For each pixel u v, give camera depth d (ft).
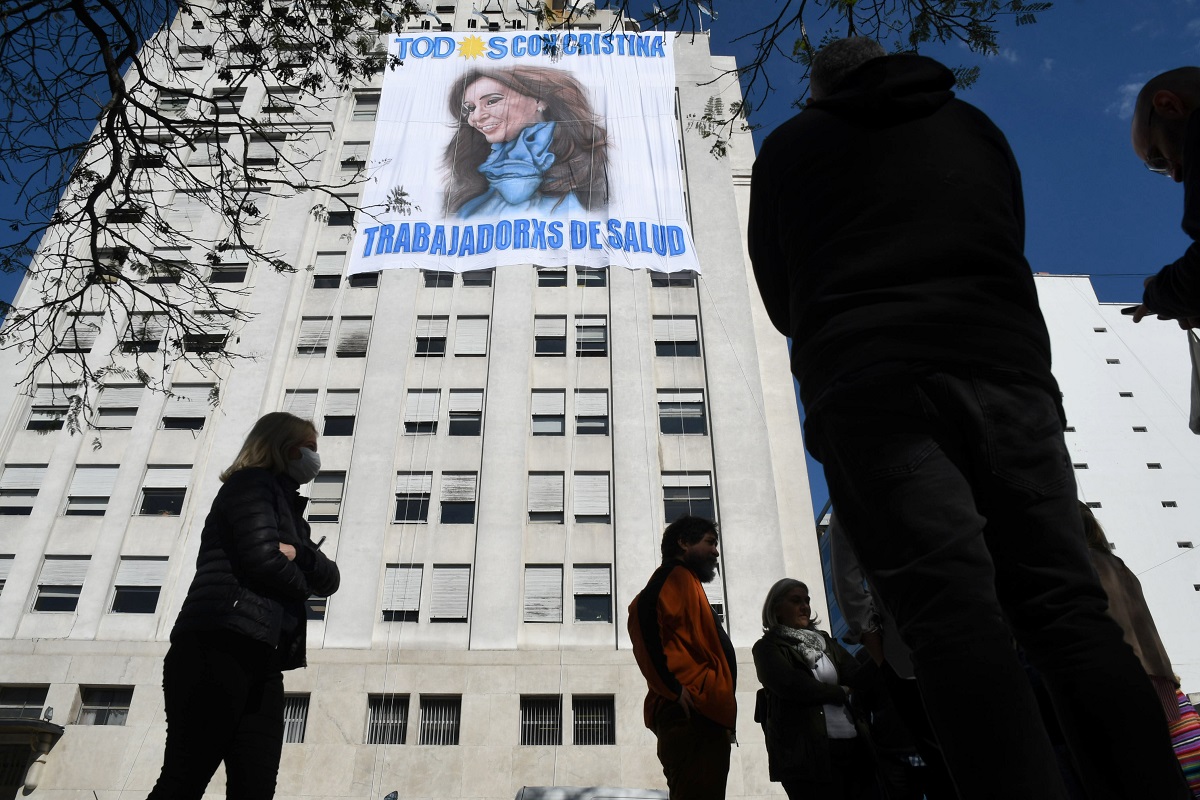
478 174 125.59
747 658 102.22
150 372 118.93
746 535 111.14
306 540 11.33
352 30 25.53
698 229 135.85
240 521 10.16
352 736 97.25
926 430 4.34
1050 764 3.68
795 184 5.52
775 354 128.67
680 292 130.62
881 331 4.51
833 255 5.02
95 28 23.58
